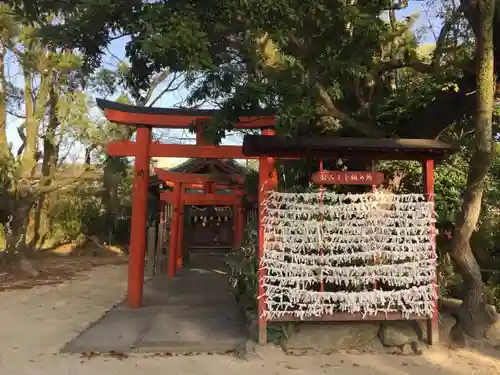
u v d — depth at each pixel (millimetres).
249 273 6258
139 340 5949
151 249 13977
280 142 5320
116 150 8578
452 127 6844
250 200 10516
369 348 5488
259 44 5418
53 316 7742
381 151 5594
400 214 5637
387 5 4914
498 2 5074
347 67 4980
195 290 10594
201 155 8672
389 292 5480
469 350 5387
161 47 3693
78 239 20969
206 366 4926
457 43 6305
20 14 4867
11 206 13711
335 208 5605
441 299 6266
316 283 5625
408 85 7090
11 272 13375
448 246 6434
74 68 12844
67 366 4965
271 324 5520
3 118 14391
